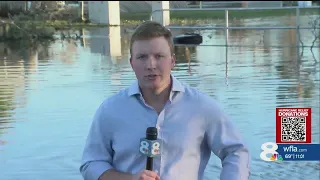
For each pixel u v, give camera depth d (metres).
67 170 6.04
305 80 10.87
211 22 24.91
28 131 7.33
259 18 29.55
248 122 7.70
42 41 19.11
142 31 3.12
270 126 7.50
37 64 12.96
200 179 3.26
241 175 3.16
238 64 13.04
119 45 17.64
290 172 6.05
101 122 3.22
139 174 2.98
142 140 2.97
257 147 6.73
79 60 13.71
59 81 10.66
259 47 16.66
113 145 3.22
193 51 15.81
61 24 25.08
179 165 3.12
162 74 3.12
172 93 3.17
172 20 24.92
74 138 7.07
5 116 7.98
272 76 11.30
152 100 3.18
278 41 18.19
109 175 3.15
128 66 12.59
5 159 6.31
